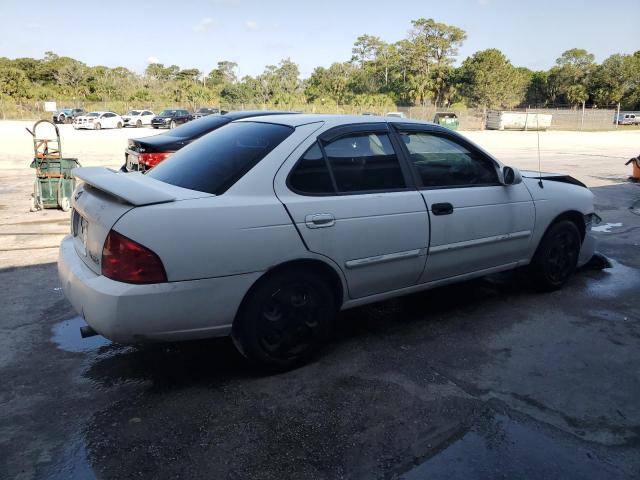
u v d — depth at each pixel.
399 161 3.76
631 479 2.44
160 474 2.44
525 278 5.29
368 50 91.31
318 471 2.47
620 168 15.75
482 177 4.22
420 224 3.71
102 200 3.05
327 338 3.54
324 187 3.37
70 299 3.11
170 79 103.12
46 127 40.59
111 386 3.19
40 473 2.44
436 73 75.44
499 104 69.31
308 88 90.62
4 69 67.25
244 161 3.27
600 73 72.50
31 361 3.49
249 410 2.95
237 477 2.42
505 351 3.70
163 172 3.62
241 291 3.03
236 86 75.94
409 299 4.70
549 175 5.02
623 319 4.29
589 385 3.26
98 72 84.81
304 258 3.21
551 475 2.46
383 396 3.10
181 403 3.01
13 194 9.73
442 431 2.78
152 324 2.84
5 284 4.89
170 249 2.81
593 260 5.64
